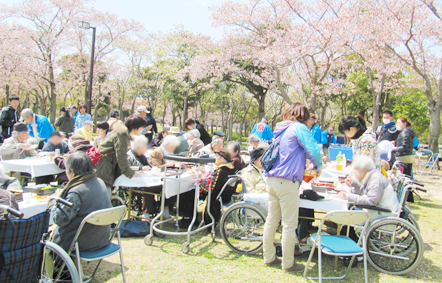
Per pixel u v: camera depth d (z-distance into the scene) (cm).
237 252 363
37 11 2131
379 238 345
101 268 313
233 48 1692
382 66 1441
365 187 344
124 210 271
